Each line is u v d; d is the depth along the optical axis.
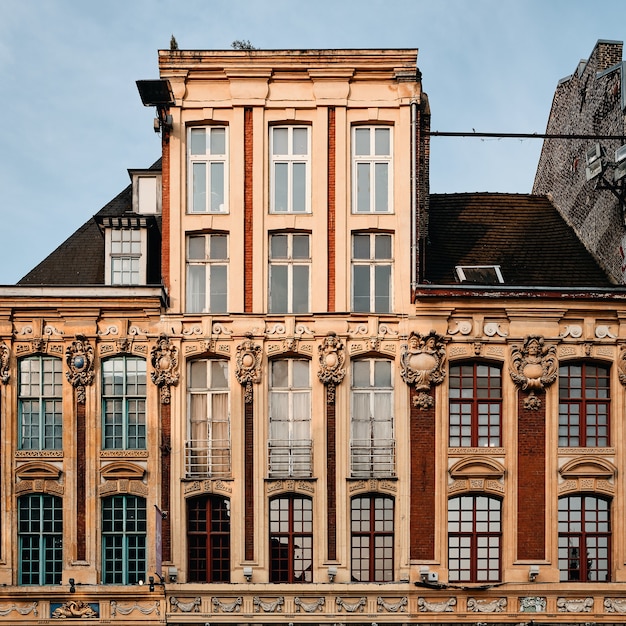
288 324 30.39
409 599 29.52
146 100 30.91
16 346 30.69
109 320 30.72
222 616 29.56
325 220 30.78
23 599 29.75
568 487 30.11
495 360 30.34
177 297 30.70
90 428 30.31
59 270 32.62
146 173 33.06
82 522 30.08
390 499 30.22
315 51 30.97
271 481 30.05
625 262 30.86
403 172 31.00
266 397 30.38
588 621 29.50
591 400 30.53
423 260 31.69
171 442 30.28
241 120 31.16
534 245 34.53
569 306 30.19
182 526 30.00
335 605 29.53
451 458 30.11
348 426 30.19
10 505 30.19
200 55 31.02
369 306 30.91
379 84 31.33
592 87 34.84
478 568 30.03
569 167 36.56
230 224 30.91
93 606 29.75
